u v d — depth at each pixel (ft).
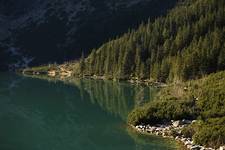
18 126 209.97
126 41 508.94
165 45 449.06
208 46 384.27
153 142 167.94
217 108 191.52
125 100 293.84
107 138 180.75
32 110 256.73
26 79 482.28
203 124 170.81
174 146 160.56
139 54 474.08
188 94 235.20
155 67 422.00
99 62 516.32
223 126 160.35
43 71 580.30
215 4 502.38
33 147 169.99
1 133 194.18
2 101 294.25
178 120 188.03
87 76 513.45
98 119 224.53
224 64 362.53
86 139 181.06
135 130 188.65
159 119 192.13
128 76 460.96
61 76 524.52
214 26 441.68
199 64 367.04
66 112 248.93
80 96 321.32
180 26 487.20
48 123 217.97
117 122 212.84
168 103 204.85
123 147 164.76
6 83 428.56
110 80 462.60
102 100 297.53
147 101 275.18
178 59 385.91
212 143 152.05
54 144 174.81
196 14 504.43
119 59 482.28
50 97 316.19
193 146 153.79
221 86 221.66
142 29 517.96
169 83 383.65
